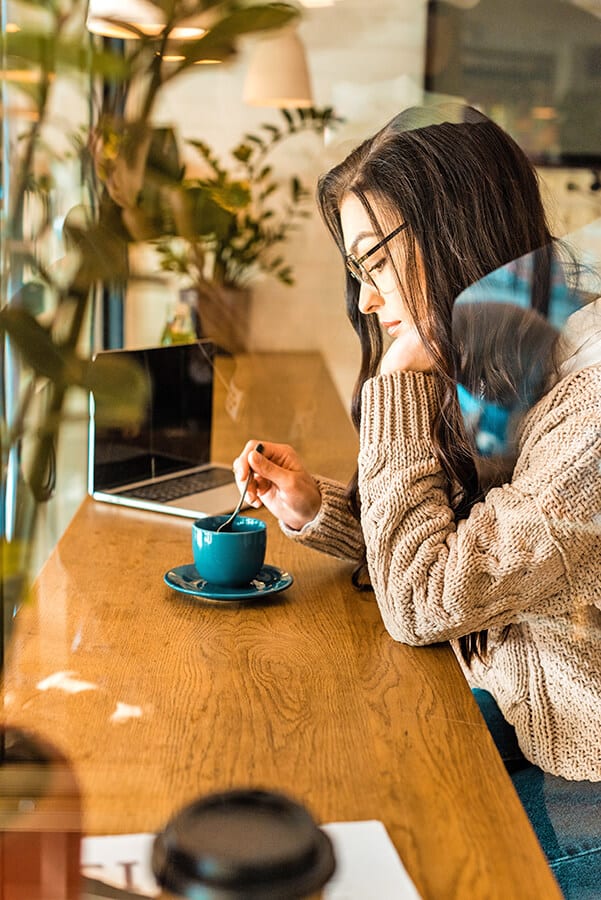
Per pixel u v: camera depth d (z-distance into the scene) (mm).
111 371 559
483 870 609
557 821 1014
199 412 1755
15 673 827
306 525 1286
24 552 584
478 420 1111
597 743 1050
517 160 1221
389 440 1090
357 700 869
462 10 1888
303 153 1668
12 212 560
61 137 569
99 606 1092
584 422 1018
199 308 1625
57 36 530
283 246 1703
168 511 1519
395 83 1824
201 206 611
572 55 1960
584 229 1562
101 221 569
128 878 540
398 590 1017
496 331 1123
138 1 551
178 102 1396
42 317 543
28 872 541
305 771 722
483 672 1154
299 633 1046
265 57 1502
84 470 1530
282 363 1799
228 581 1152
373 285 1266
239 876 529
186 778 687
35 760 636
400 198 1192
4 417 562
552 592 1035
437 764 749
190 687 875
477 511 1037
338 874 577
